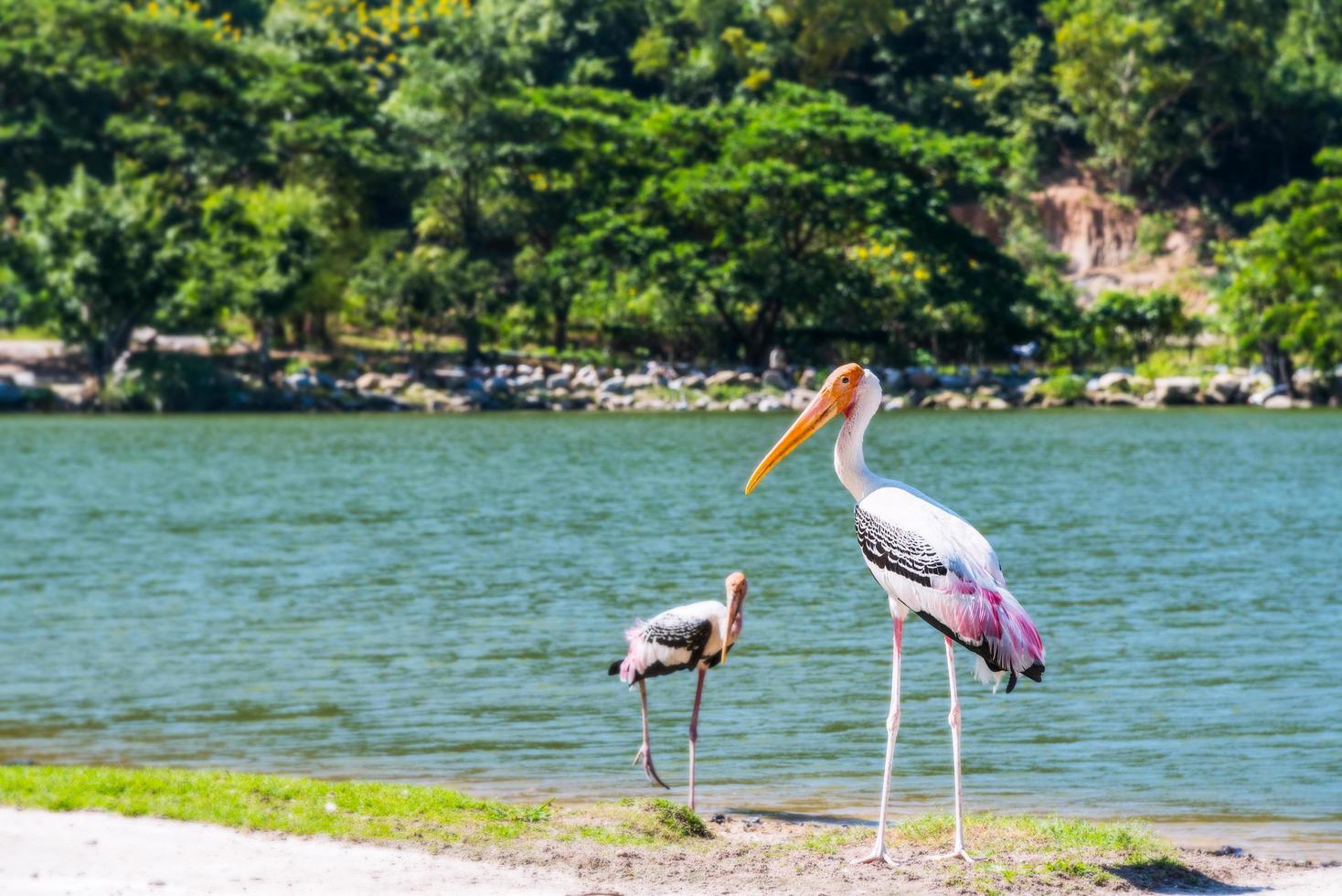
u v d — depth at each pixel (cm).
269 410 10088
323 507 4956
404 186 11725
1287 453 6788
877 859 1409
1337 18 15450
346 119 11162
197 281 9662
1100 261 14950
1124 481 5584
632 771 1912
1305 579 3391
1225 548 3888
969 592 1329
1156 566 3588
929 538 1354
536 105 11550
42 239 9500
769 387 10775
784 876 1366
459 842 1430
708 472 6109
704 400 10544
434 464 6438
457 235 12119
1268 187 16050
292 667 2538
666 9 15400
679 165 11300
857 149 10875
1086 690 2344
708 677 2456
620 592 3297
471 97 11500
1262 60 14925
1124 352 11700
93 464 6456
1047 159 15575
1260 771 1898
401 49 14325
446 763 1948
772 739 2073
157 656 2639
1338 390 10750
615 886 1323
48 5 10769
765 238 10656
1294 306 10400
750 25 15088
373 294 10612
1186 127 15025
